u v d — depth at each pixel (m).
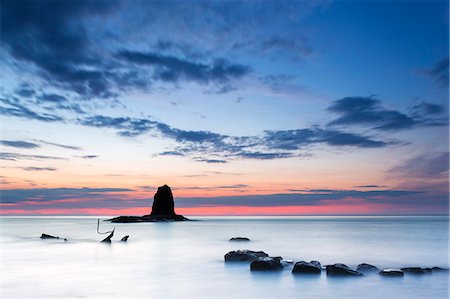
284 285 19.83
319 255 33.94
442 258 31.83
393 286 19.36
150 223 125.94
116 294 18.45
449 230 77.50
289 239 52.88
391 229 83.69
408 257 32.50
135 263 28.95
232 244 45.28
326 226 106.50
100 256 33.38
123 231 76.88
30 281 21.39
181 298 17.75
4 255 34.00
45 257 32.56
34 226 107.12
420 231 74.25
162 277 22.95
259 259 24.09
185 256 33.22
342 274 21.56
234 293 18.61
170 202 146.00
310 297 17.66
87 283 21.03
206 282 21.31
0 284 20.62
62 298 17.59
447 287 19.14
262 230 80.94
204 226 105.81
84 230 81.00
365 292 18.33
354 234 64.44
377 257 32.50
